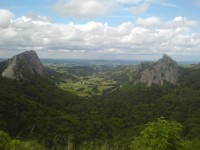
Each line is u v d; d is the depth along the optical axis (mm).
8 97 80062
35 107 82250
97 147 13844
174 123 14219
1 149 13477
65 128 69125
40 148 14367
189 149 13445
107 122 93375
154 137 13375
